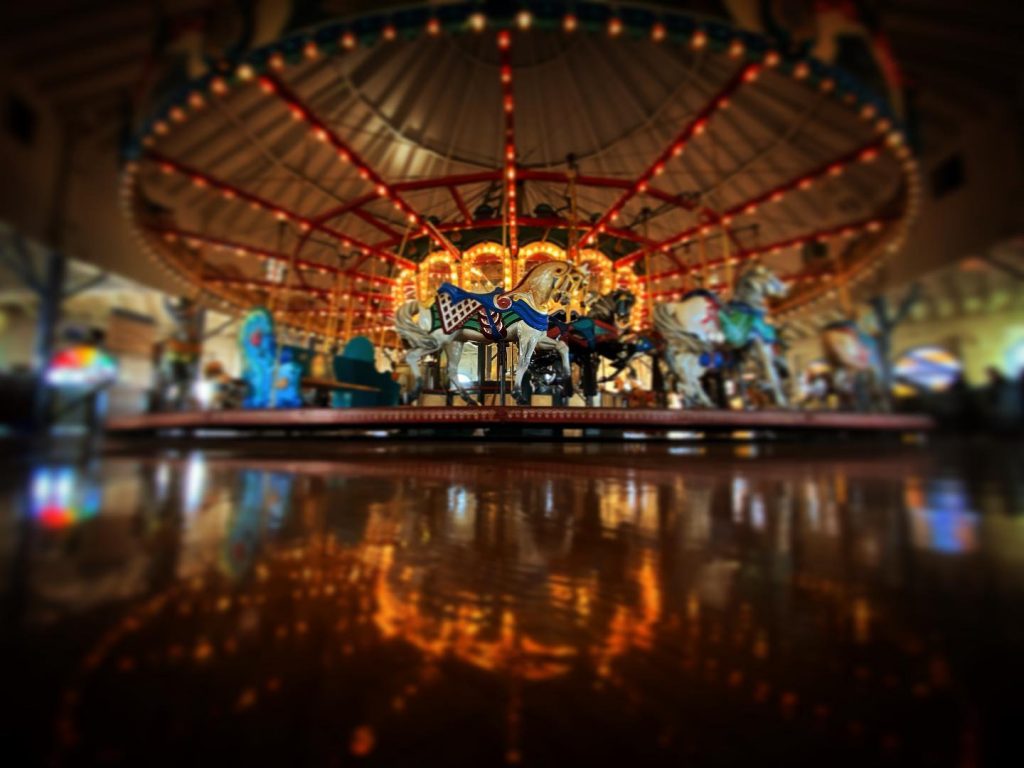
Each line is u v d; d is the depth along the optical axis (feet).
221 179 26.35
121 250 27.81
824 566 3.15
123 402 31.24
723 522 4.46
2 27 19.11
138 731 1.37
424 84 24.79
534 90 25.38
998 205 24.77
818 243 32.55
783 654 1.96
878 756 1.31
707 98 25.26
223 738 1.35
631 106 26.13
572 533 4.02
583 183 22.88
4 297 31.24
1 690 1.58
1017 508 5.25
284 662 1.84
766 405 23.15
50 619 2.19
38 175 22.39
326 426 18.12
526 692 1.67
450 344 16.63
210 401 29.14
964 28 21.76
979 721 1.47
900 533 4.05
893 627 2.22
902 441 21.08
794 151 26.81
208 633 2.08
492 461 10.50
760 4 14.07
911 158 18.48
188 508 5.01
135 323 32.48
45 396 24.26
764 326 19.69
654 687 1.71
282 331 22.82
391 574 2.93
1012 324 34.37
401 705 1.56
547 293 16.30
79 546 3.49
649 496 5.89
